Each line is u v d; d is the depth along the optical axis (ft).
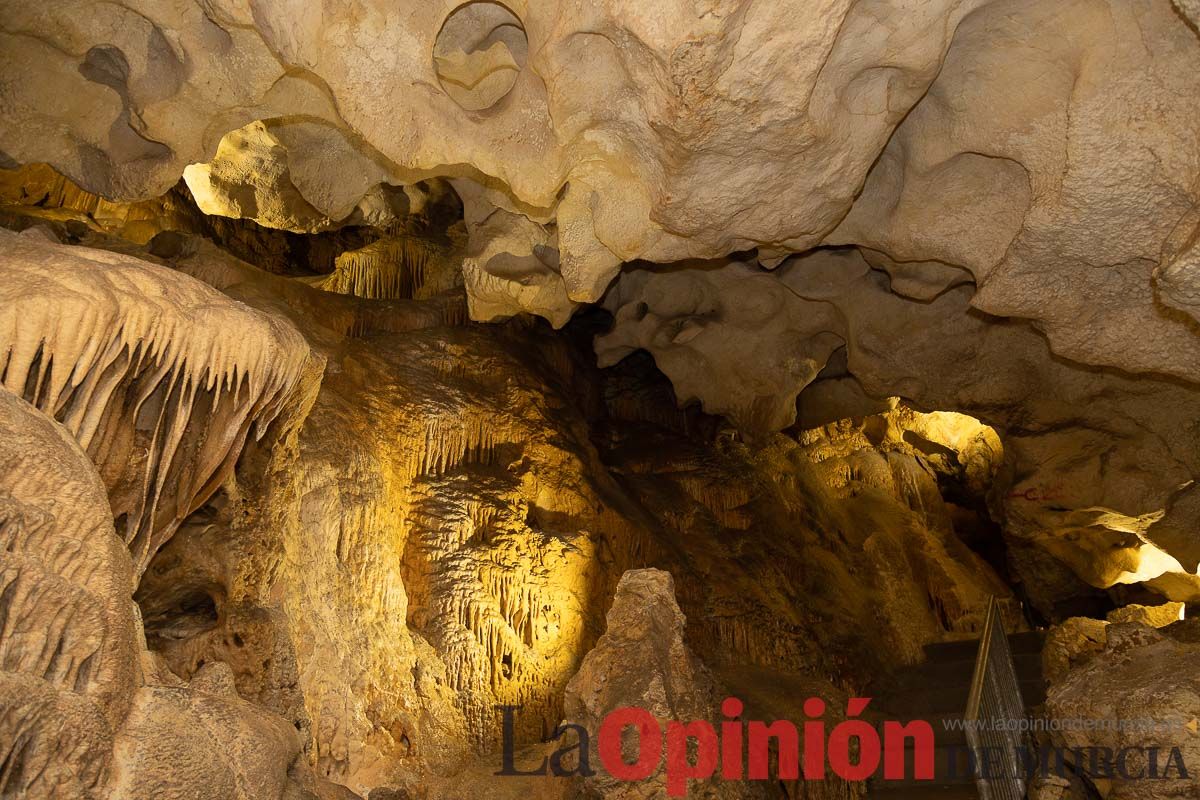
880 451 45.42
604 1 12.07
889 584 38.22
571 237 18.97
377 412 24.79
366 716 19.34
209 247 24.70
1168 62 12.78
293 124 21.15
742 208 15.17
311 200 22.80
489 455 28.35
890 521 42.01
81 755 8.12
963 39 14.38
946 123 15.70
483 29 15.20
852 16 12.84
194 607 15.90
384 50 14.20
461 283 34.35
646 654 16.30
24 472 8.64
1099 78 13.28
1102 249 14.62
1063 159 14.30
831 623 33.71
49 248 10.71
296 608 17.75
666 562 30.63
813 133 13.60
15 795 7.64
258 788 9.73
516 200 20.39
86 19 15.16
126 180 17.60
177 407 12.10
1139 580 33.30
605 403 39.24
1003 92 14.57
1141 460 23.86
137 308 10.81
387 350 27.45
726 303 26.25
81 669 8.57
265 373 12.95
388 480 23.89
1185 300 12.04
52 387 9.95
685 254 17.43
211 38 15.14
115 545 9.29
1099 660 15.75
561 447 29.99
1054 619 40.19
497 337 32.40
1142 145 13.25
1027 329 23.07
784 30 12.03
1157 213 13.75
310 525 19.47
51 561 8.60
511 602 25.20
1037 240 14.98
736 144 13.67
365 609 20.88
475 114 15.15
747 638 30.12
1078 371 23.18
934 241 17.39
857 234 18.70
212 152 17.66
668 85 12.55
